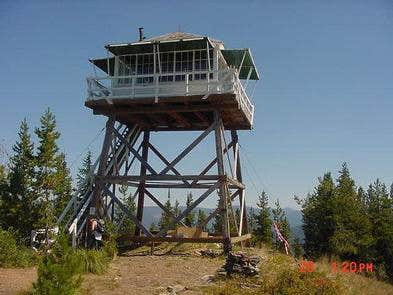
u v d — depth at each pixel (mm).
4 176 31969
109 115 24438
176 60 24266
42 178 31203
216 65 23641
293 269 16781
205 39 22828
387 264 54906
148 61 24703
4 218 30406
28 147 32156
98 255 17828
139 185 27578
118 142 26328
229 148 28453
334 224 48812
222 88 22547
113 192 24250
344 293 16234
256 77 27922
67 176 36969
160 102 23047
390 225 56781
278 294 14336
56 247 11508
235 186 26734
